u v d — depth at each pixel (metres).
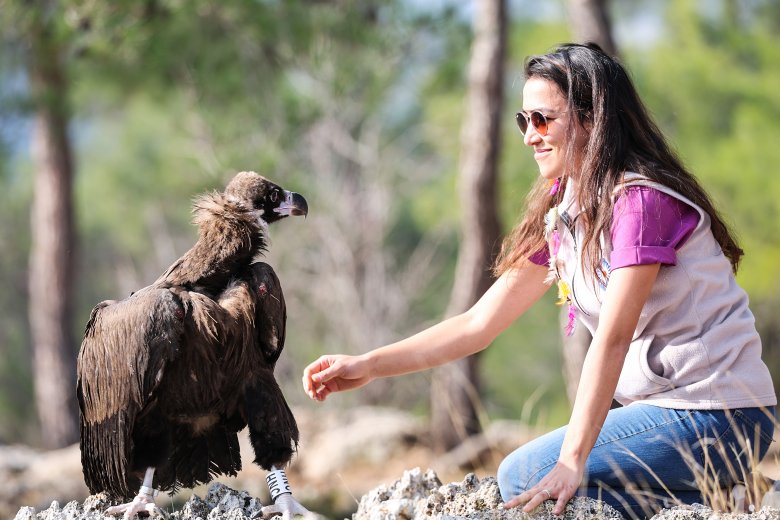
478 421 27.73
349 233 45.69
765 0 41.09
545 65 9.71
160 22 28.33
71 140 37.06
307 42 31.33
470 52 34.09
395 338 45.06
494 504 9.98
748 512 9.70
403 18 31.50
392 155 50.22
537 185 10.50
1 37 30.33
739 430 9.34
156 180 52.69
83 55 29.02
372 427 28.75
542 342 50.62
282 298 10.27
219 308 9.86
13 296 62.31
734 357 9.24
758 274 34.59
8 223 61.97
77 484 23.23
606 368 9.00
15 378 61.28
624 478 9.52
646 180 9.20
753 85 36.88
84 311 62.72
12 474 24.41
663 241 9.09
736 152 35.50
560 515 9.25
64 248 36.78
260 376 10.20
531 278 10.66
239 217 10.31
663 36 40.38
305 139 41.38
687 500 9.91
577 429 9.02
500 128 28.69
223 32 30.52
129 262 60.22
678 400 9.33
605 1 25.88
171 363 9.82
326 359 10.53
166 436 10.15
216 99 33.62
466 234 28.89
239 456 10.70
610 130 9.36
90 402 10.23
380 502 10.84
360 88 35.53
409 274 48.81
